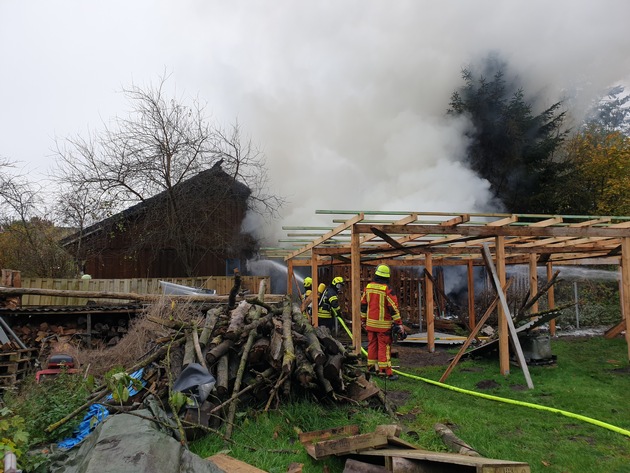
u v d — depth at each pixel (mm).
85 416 5477
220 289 15133
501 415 6027
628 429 5418
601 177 23172
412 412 6191
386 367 7969
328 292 11227
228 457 4434
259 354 6133
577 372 8359
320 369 6070
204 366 5676
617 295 17672
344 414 5820
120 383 4898
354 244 8398
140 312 10570
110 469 3473
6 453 3090
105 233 18406
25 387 6695
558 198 22375
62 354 7152
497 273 8508
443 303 16734
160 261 19703
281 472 4254
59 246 20312
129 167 17641
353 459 4348
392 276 16359
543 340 9102
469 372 8617
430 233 8445
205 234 19172
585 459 4535
